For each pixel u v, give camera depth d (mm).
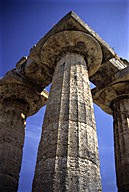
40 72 15117
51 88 10742
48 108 9789
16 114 14695
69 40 12188
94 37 12430
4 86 15320
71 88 10188
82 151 8039
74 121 8938
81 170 7504
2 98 15344
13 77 15156
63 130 8602
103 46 12727
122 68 14727
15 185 12117
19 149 13414
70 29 12188
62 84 10367
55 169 7445
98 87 15242
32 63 14891
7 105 14992
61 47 12289
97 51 12484
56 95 10047
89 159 7934
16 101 15297
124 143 12852
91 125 9188
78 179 7238
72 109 9344
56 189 6945
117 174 12250
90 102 10133
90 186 7254
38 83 15609
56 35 12195
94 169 7789
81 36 12172
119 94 14898
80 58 11836
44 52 12617
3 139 13188
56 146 8102
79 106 9562
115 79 14477
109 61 14180
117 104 14773
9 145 13094
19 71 15523
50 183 7121
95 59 12586
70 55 11859
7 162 12422
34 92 15578
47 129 8953
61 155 7816
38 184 7367
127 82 14523
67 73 10875
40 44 12805
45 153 8141
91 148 8344
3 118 14234
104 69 14555
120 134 13352
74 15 12078
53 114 9305
